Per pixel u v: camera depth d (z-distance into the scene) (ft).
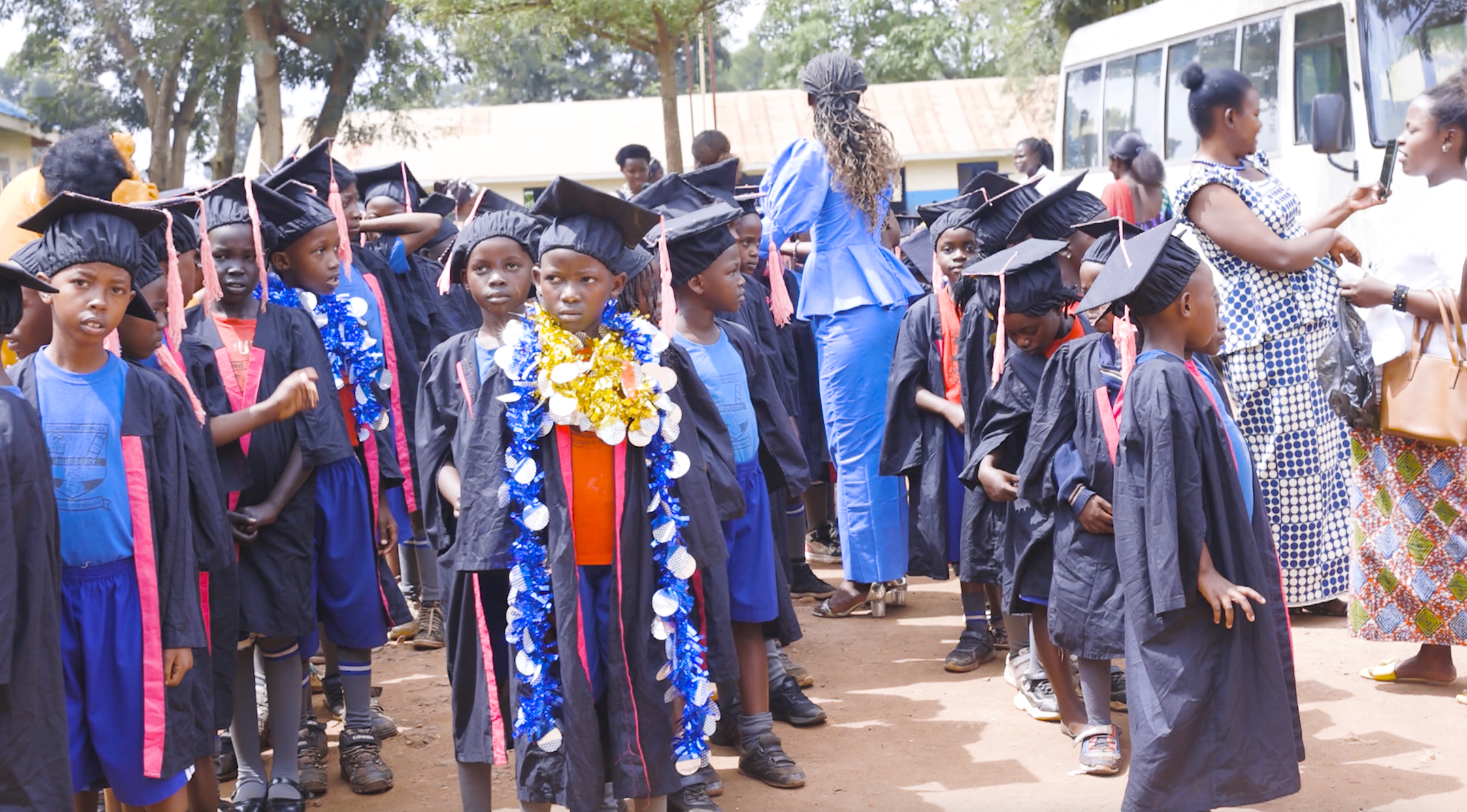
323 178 19.33
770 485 16.15
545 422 12.11
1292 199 18.48
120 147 16.29
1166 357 12.17
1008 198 18.51
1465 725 15.70
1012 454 16.39
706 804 13.88
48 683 10.52
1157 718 11.78
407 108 94.32
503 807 14.60
